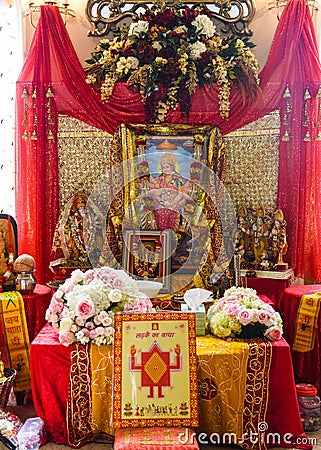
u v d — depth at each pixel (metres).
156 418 3.68
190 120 5.11
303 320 4.64
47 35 5.07
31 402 4.59
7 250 4.81
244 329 4.04
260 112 5.12
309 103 5.13
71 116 5.16
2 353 4.52
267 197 5.23
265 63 5.35
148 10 5.08
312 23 5.08
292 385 3.87
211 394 3.85
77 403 3.91
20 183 5.17
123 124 5.08
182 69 4.95
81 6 5.37
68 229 5.04
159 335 3.82
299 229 5.21
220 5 5.31
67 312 3.96
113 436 3.91
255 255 5.10
